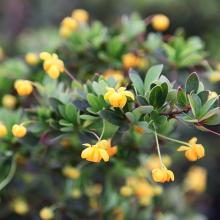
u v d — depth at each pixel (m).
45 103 0.44
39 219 0.50
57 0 1.22
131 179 0.50
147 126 0.38
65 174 0.49
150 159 0.52
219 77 0.48
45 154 0.46
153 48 0.49
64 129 0.41
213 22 1.21
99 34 0.50
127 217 0.51
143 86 0.39
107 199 0.50
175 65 0.48
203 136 0.91
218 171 0.94
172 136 0.45
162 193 0.55
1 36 1.10
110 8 1.24
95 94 0.40
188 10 1.21
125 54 0.49
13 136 0.45
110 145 0.40
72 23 0.49
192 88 0.38
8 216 0.52
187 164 0.88
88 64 0.49
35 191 0.51
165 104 0.38
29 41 0.93
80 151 0.47
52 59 0.41
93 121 0.41
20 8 1.18
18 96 0.49
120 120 0.39
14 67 0.50
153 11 1.21
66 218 0.49
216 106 0.38
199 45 0.49
